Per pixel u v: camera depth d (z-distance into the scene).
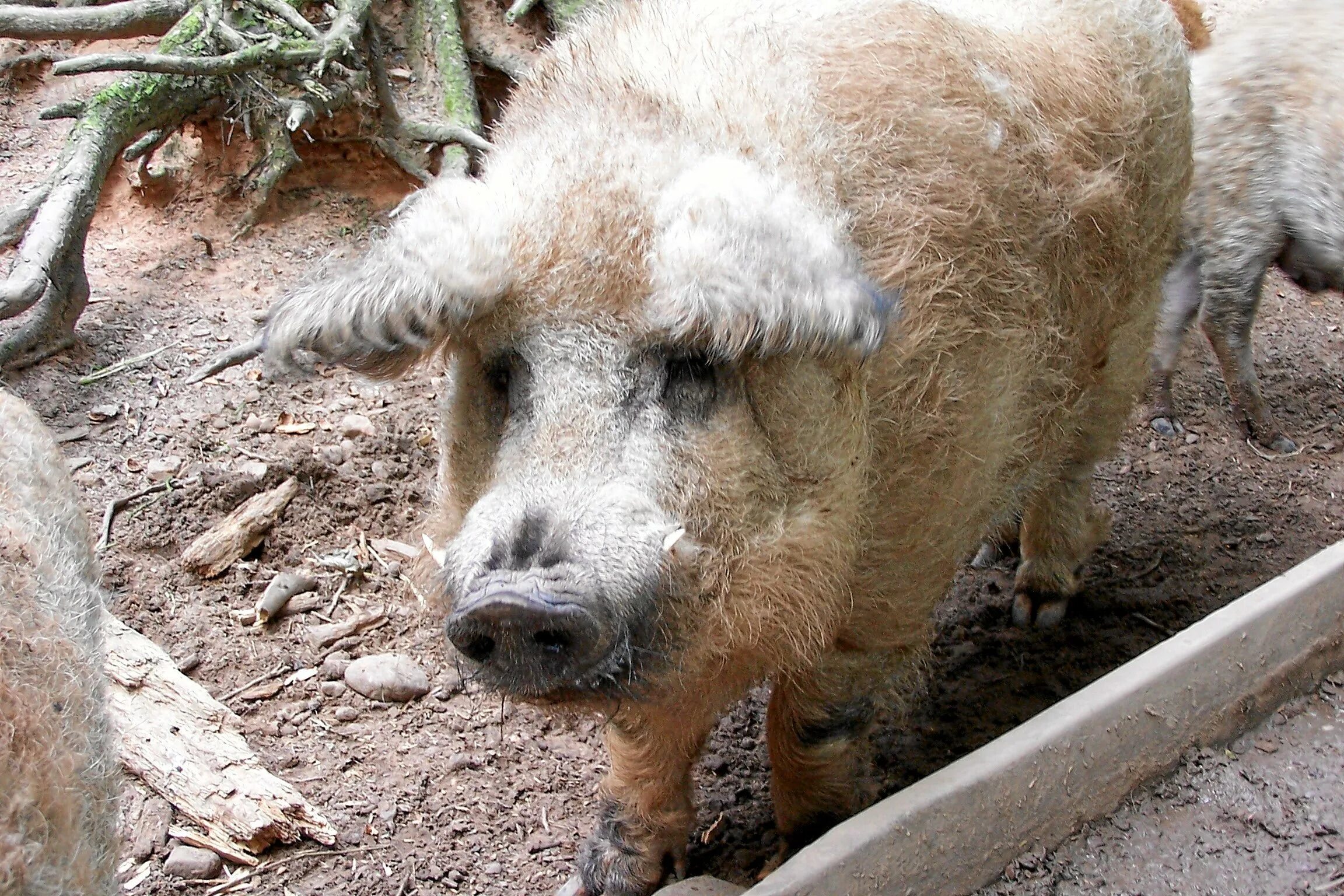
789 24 1.47
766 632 1.35
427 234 1.28
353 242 2.72
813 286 1.21
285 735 1.79
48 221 2.32
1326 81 2.50
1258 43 2.60
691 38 1.45
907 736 1.87
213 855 1.64
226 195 2.78
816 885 1.40
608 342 1.26
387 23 3.01
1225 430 2.60
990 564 2.18
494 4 3.10
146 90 2.57
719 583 1.29
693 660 1.31
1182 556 2.23
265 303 2.55
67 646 1.27
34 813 1.15
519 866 1.66
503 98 3.09
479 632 1.22
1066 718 1.56
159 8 2.78
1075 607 2.11
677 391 1.28
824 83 1.42
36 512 1.37
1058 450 1.80
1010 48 1.64
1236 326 2.56
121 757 1.69
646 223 1.26
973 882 1.50
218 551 2.00
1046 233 1.59
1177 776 1.62
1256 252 2.55
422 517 1.91
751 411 1.30
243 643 1.91
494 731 1.82
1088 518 2.03
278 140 2.72
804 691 1.52
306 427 2.24
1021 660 2.01
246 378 2.36
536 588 1.20
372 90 2.81
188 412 2.26
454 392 1.36
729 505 1.29
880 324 1.24
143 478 2.11
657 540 1.24
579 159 1.30
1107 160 1.70
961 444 1.49
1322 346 2.91
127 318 2.49
